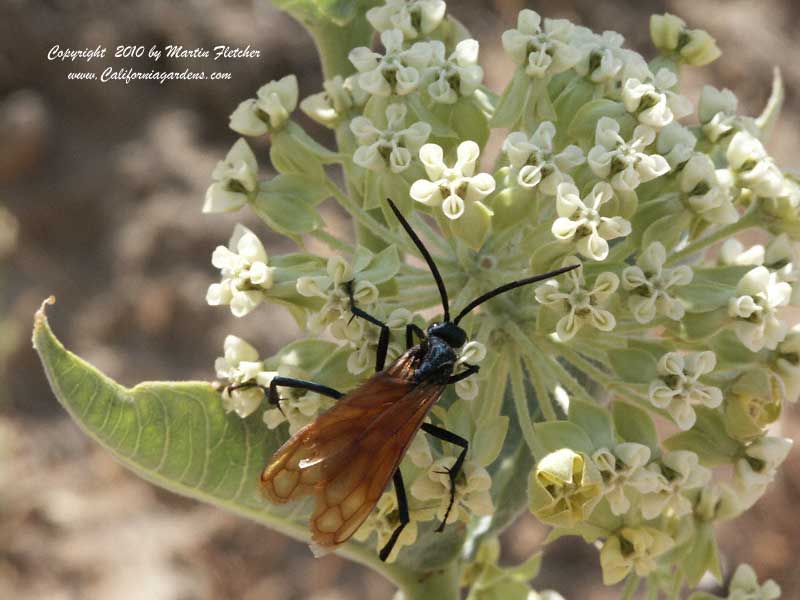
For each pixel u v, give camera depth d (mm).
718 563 193
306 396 171
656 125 174
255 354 179
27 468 490
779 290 171
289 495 161
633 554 170
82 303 524
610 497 165
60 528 477
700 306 171
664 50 207
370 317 168
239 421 178
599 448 166
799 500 509
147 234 531
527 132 183
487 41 622
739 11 658
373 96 182
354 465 162
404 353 168
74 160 556
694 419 169
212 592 471
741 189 192
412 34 190
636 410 171
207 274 526
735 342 177
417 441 169
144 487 493
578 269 167
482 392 178
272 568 479
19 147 547
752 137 189
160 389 173
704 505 191
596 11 642
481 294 181
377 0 210
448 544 194
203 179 548
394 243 180
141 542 477
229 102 568
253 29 572
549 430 168
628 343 174
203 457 177
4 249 533
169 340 518
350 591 475
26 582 464
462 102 181
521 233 185
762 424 179
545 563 489
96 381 168
